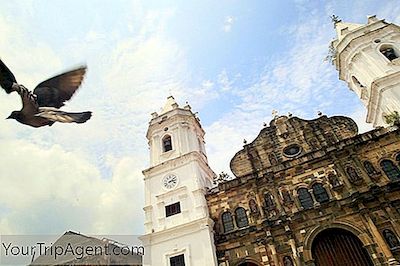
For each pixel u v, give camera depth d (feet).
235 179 127.75
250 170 129.49
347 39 139.95
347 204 105.29
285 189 118.11
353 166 111.45
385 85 118.32
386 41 130.82
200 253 112.47
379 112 128.16
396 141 111.04
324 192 112.78
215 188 132.36
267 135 136.15
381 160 110.22
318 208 108.27
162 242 119.85
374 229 97.45
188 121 155.74
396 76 117.91
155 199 132.87
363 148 114.01
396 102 113.50
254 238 112.68
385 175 106.83
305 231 106.52
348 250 102.22
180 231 119.75
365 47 132.98
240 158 135.03
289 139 130.72
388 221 98.78
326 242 106.01
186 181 132.05
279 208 113.70
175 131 150.30
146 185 138.51
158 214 128.06
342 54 142.51
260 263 107.14
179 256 115.03
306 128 130.11
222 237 116.88
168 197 131.03
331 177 113.50
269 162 128.47
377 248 95.61
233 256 111.96
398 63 122.42
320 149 120.26
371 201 103.35
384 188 102.78
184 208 125.08
